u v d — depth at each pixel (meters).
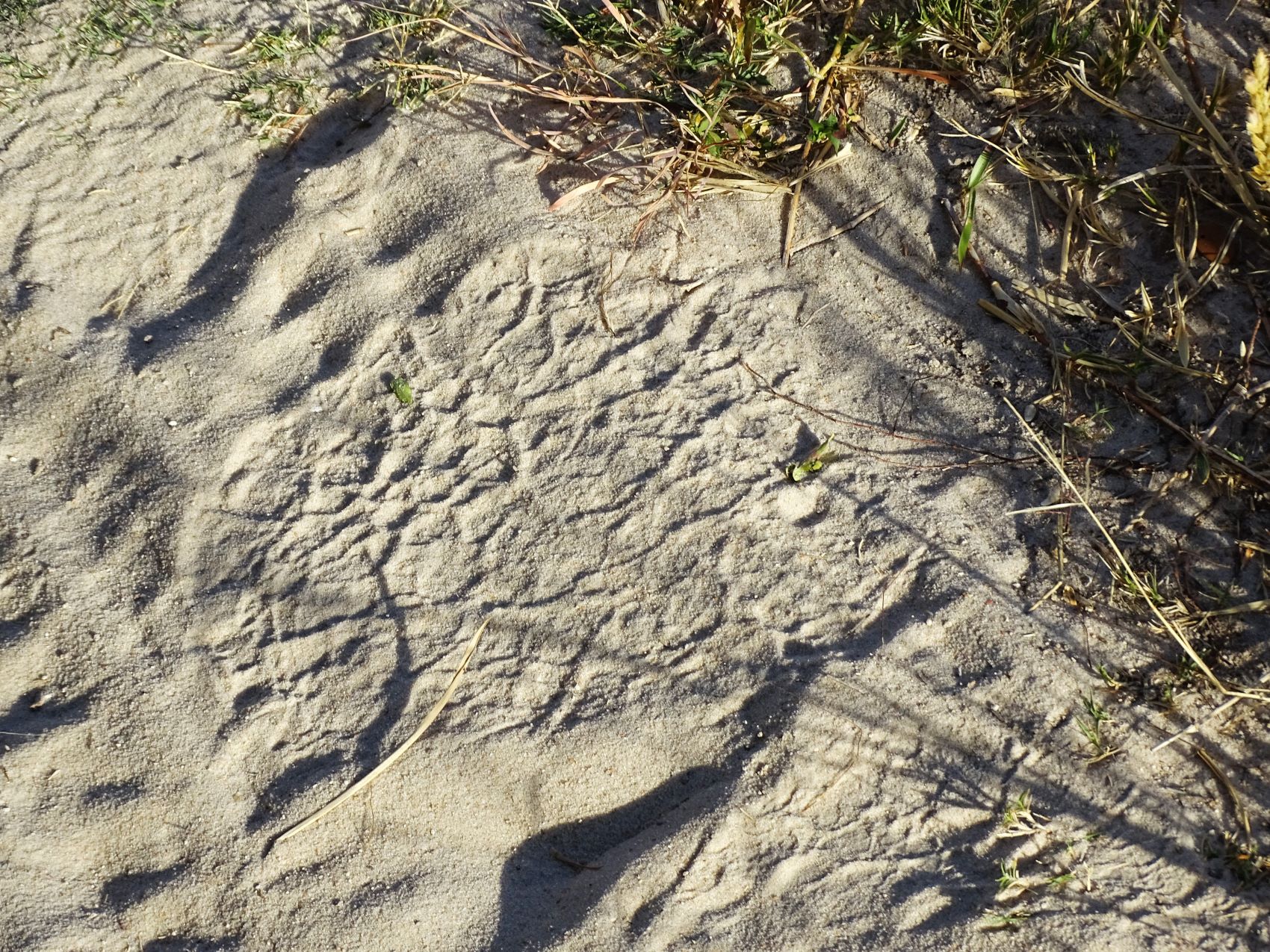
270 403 1.21
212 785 1.13
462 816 1.13
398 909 1.11
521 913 1.11
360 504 1.19
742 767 1.12
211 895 1.12
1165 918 1.09
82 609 1.17
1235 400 1.16
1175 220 1.19
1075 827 1.10
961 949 1.09
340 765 1.13
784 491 1.17
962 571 1.15
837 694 1.13
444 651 1.16
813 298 1.22
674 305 1.22
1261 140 1.12
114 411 1.21
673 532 1.17
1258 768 1.11
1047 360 1.19
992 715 1.12
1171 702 1.12
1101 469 1.17
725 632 1.15
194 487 1.19
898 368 1.20
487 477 1.19
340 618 1.16
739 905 1.10
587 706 1.14
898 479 1.17
